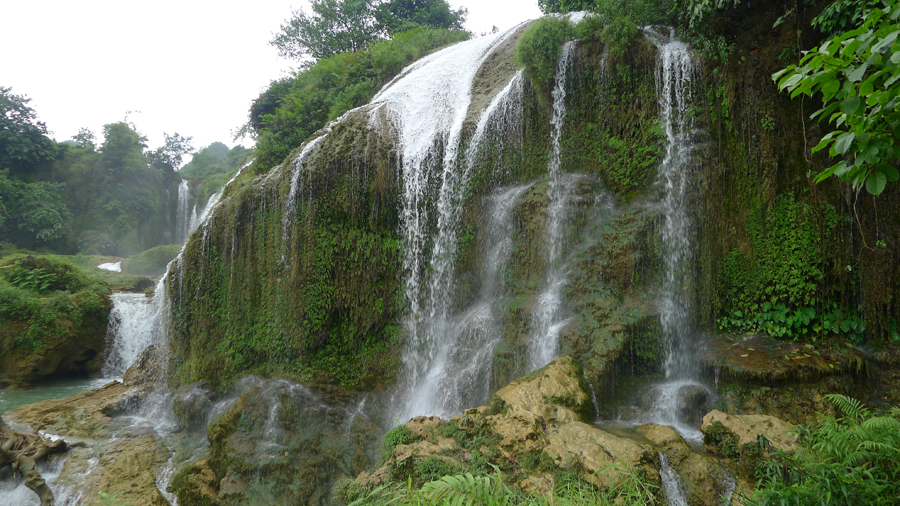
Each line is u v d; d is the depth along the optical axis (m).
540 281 8.29
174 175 35.91
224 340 9.85
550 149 9.11
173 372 10.38
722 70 7.66
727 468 4.72
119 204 30.78
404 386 8.91
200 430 9.10
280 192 9.66
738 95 7.54
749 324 7.29
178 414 9.38
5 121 27.11
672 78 8.09
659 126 8.06
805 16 7.05
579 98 8.98
